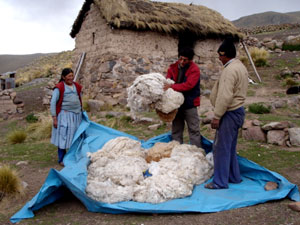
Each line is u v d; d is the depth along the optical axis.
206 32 12.34
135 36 11.25
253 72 14.81
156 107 4.38
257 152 5.54
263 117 7.25
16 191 3.93
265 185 3.87
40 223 3.17
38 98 14.88
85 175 3.85
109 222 3.15
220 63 13.58
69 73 5.11
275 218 3.03
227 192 3.71
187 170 4.03
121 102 10.95
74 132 5.21
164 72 12.02
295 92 10.34
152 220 3.15
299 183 4.01
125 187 3.59
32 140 7.93
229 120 3.77
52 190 3.58
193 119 4.82
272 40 20.86
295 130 5.90
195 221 3.08
